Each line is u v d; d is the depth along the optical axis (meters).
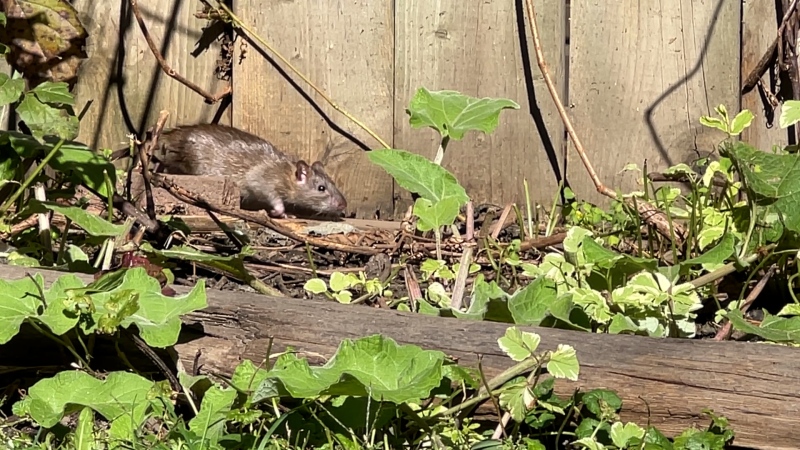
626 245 0.92
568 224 1.01
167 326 0.60
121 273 0.63
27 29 0.92
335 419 0.56
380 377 0.56
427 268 0.77
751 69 1.09
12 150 0.79
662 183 1.09
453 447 0.57
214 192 1.05
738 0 1.08
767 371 0.58
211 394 0.58
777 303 0.81
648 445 0.54
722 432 0.58
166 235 0.90
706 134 1.09
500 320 0.67
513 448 0.57
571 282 0.75
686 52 1.09
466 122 0.78
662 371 0.59
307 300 0.65
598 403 0.58
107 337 0.65
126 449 0.54
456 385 0.62
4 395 0.65
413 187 0.75
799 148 0.82
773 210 0.77
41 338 0.66
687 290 0.69
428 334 0.62
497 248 0.87
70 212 0.74
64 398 0.58
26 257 0.73
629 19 1.09
